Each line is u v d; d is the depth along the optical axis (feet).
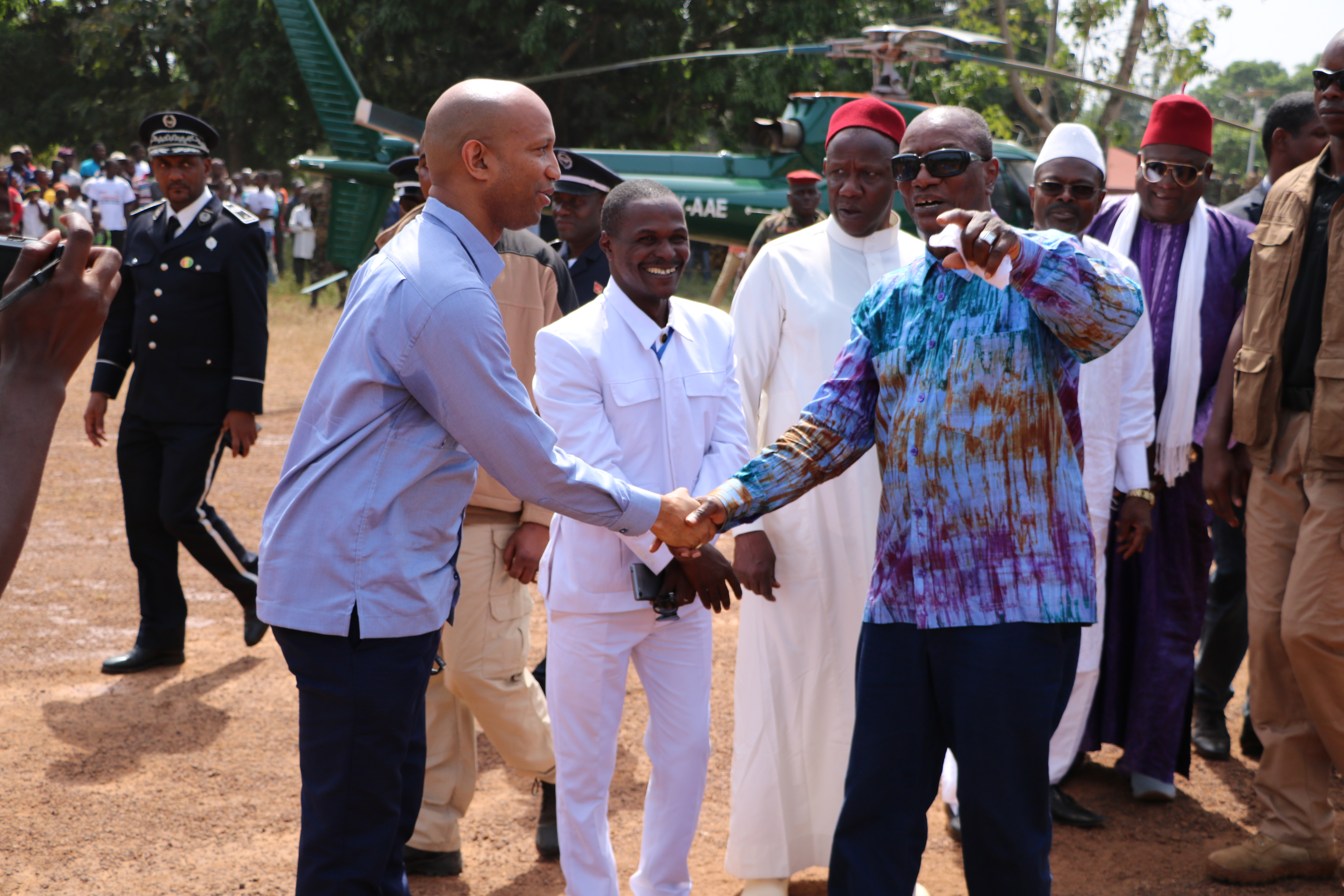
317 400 7.34
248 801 12.22
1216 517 14.02
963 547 7.36
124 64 105.81
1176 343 12.43
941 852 11.41
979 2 68.74
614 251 9.27
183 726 14.15
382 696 7.24
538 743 10.77
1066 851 11.41
